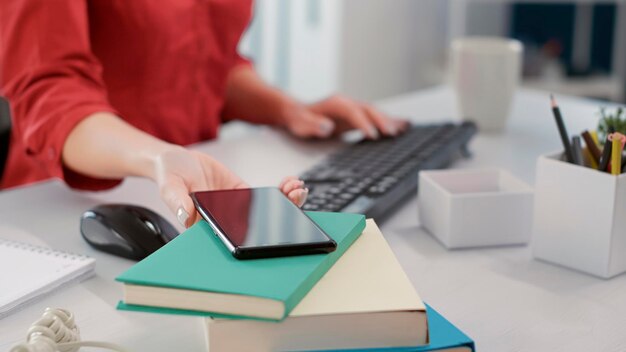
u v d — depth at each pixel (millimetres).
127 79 1250
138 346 608
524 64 2732
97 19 1199
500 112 1289
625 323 657
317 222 635
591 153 778
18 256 752
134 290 531
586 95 2658
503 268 769
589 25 2775
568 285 731
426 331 534
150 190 996
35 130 966
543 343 620
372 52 2701
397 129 1236
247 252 555
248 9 1353
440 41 2838
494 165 1119
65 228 860
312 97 2631
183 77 1294
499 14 2812
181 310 528
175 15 1237
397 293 545
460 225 807
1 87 1048
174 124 1307
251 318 518
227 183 782
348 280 561
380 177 960
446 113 1438
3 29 1022
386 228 873
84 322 646
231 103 1425
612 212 727
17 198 964
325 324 527
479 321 655
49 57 1008
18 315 659
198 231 615
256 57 2510
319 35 2592
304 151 1194
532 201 817
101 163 893
